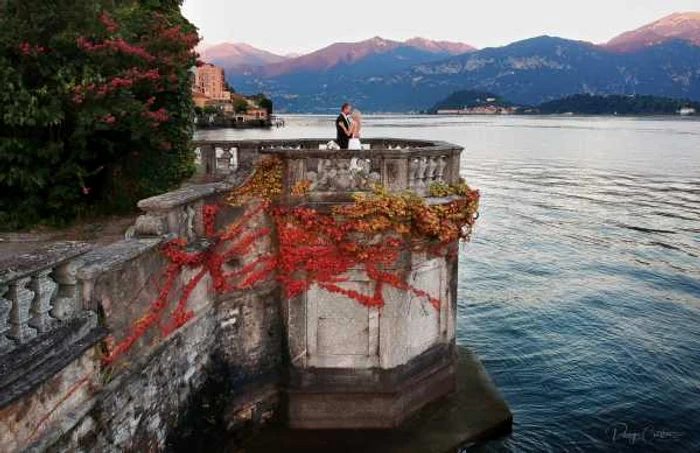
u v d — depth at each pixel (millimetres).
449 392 14258
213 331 11898
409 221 11992
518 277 28328
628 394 16906
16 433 6570
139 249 8984
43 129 13188
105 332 8188
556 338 20984
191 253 10609
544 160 81500
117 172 15359
